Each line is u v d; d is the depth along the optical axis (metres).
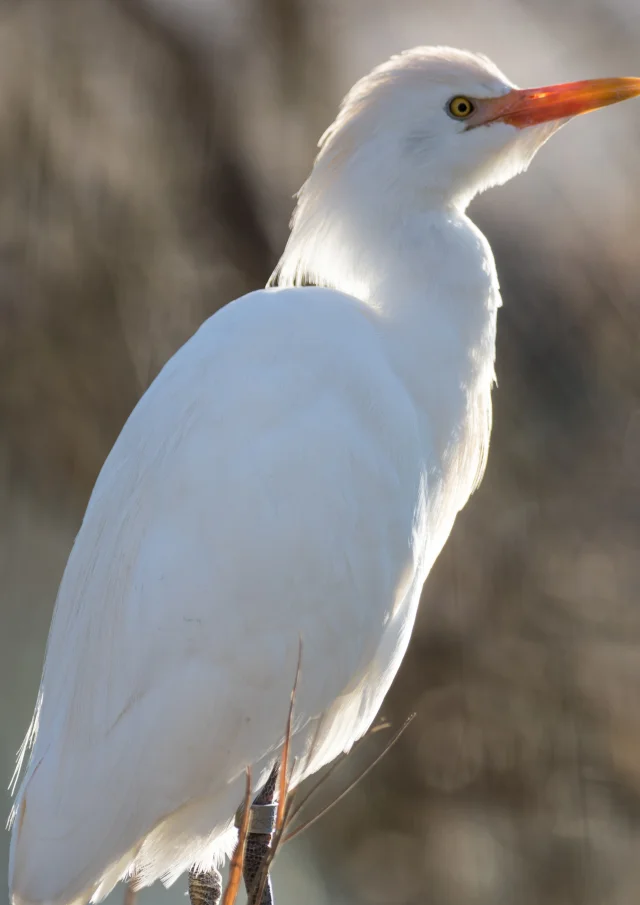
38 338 11.98
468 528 12.74
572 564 12.79
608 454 13.52
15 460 12.09
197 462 4.87
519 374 13.85
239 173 12.60
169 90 12.52
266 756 4.98
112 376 12.05
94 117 12.22
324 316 5.29
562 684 12.20
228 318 5.32
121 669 4.72
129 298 12.07
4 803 9.94
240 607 4.74
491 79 5.74
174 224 12.37
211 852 5.35
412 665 12.33
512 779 11.94
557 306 14.28
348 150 5.67
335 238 5.75
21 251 11.97
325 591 4.87
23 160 11.97
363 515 4.98
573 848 11.59
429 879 11.35
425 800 11.82
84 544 5.12
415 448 5.24
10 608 11.73
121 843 4.66
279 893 10.55
